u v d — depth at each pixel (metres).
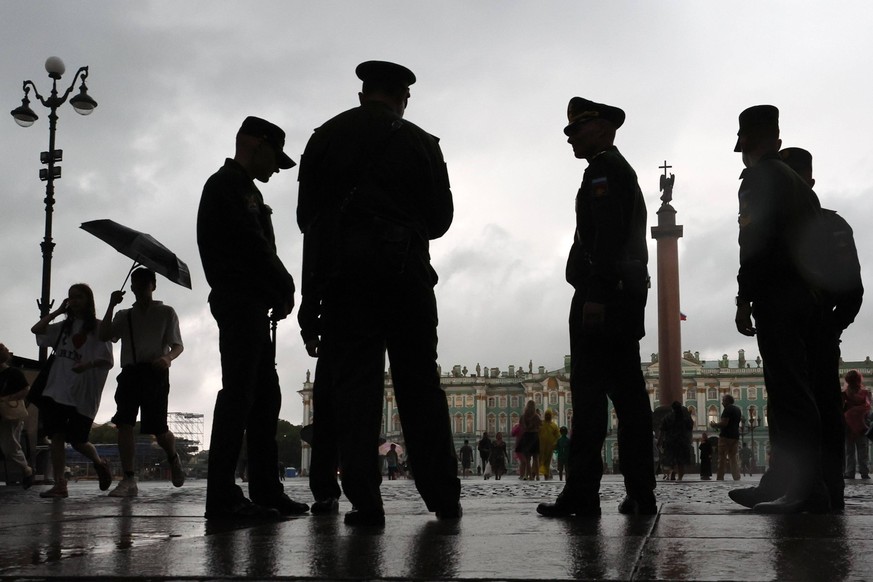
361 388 3.86
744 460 42.47
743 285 4.80
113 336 8.02
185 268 8.79
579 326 4.63
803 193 4.83
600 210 4.51
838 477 5.06
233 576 2.17
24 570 2.28
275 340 5.21
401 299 3.95
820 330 5.01
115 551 2.67
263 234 4.87
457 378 114.38
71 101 17.39
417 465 4.13
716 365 113.88
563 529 3.42
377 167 3.97
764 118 4.97
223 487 4.69
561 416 110.00
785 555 2.51
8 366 10.63
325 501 5.37
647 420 4.61
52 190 17.03
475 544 2.80
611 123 4.77
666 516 4.25
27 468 10.67
